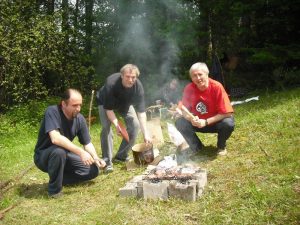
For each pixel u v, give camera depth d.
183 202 3.88
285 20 10.80
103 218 3.75
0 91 11.52
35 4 12.06
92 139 7.42
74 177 4.86
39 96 11.85
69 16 13.07
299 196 3.57
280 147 4.99
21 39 10.60
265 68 11.02
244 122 6.52
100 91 5.41
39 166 4.68
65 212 4.05
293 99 7.38
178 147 5.62
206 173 4.39
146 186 4.04
